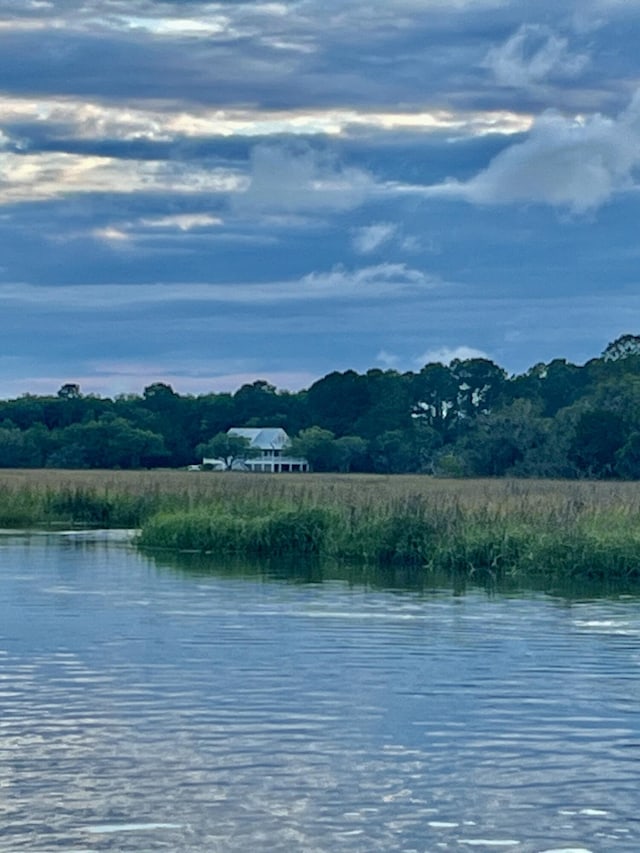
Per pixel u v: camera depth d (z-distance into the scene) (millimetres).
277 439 169000
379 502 44906
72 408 174125
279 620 27406
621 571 35844
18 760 16250
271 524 43531
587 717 18453
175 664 22234
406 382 167875
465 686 20484
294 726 17938
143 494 59438
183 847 13430
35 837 13672
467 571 37531
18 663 22281
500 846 13477
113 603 30109
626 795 15016
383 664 22297
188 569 38031
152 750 16719
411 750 16750
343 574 36812
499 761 16297
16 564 39375
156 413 181250
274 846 13445
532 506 42750
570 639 24938
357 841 13586
